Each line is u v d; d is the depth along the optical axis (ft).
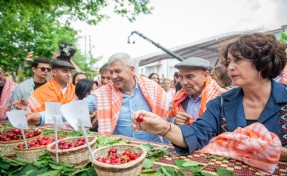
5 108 12.42
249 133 4.59
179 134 5.14
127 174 3.68
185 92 9.12
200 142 5.33
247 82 5.04
